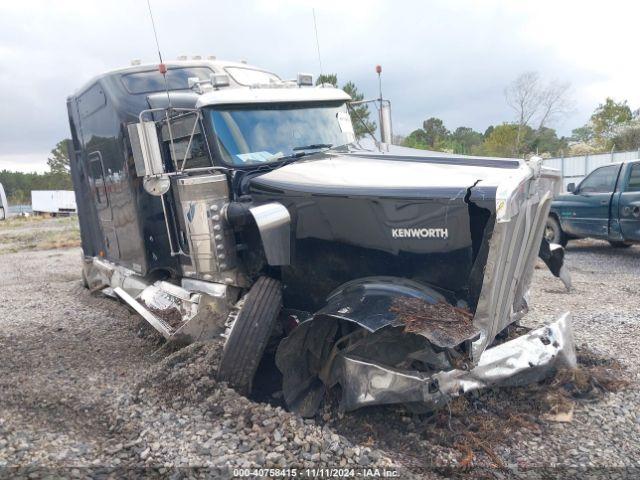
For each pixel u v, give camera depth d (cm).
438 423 383
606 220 1106
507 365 394
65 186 8431
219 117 511
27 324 689
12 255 1778
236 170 495
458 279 387
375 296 385
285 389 395
